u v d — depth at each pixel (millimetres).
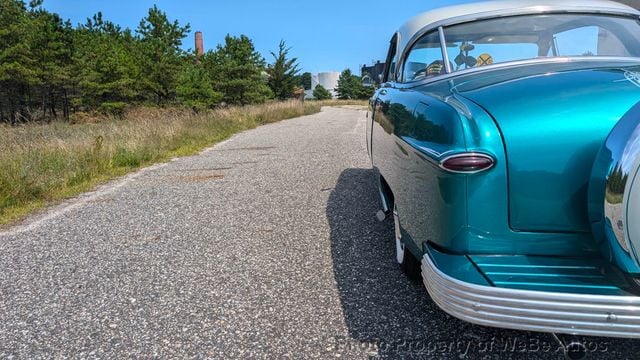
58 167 6598
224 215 4668
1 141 8203
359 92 59125
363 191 5555
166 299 2840
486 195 1821
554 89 1898
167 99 29125
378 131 3559
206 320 2576
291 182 6203
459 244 1886
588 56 2604
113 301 2826
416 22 3396
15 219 4680
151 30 33781
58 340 2400
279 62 41500
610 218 1626
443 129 1933
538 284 1674
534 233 1842
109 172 7156
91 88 28062
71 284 3078
